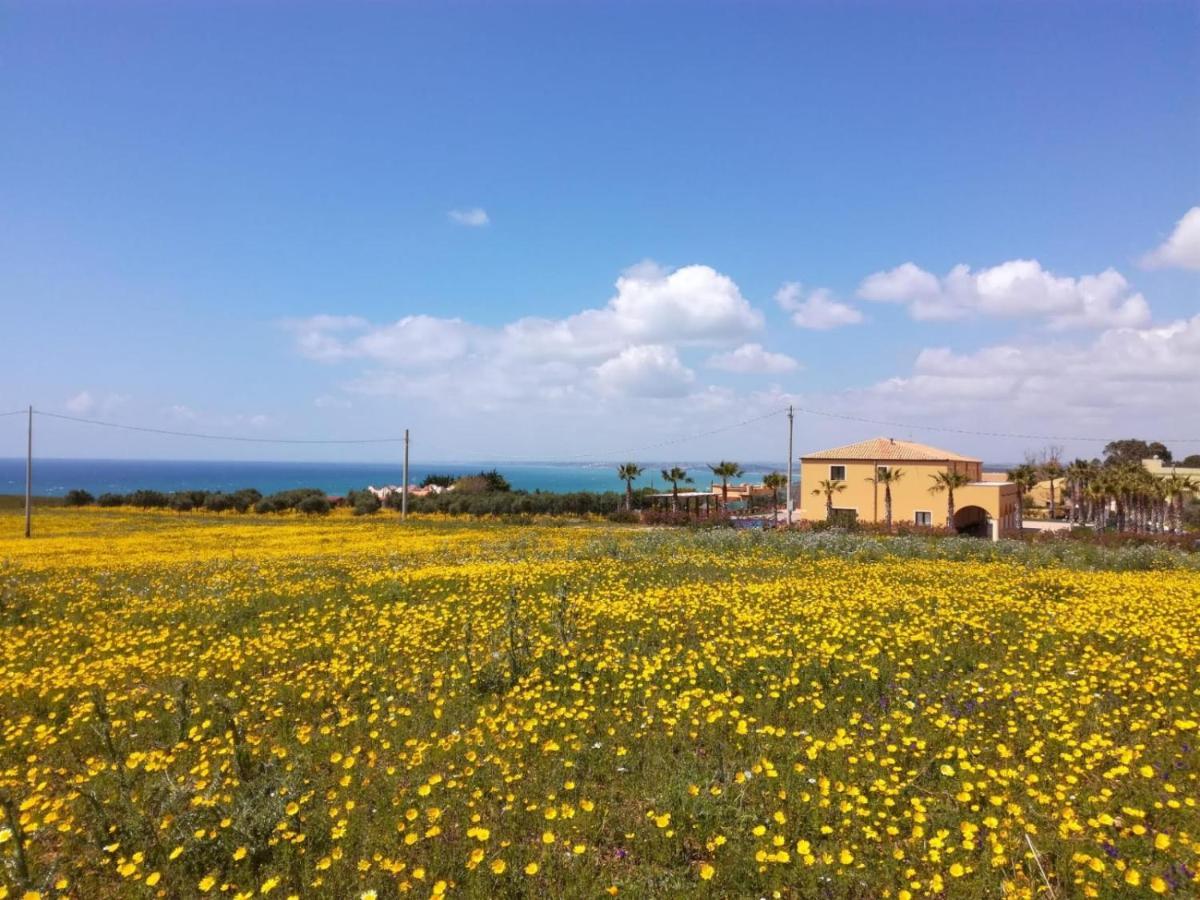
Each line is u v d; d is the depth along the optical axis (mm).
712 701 7586
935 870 4812
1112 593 14094
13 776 6516
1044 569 19328
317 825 5445
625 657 9492
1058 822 5324
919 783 6090
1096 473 66562
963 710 7656
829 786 5809
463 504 57875
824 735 6980
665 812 5488
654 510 54125
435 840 5277
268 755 6770
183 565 21422
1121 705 7676
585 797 5895
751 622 10820
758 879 4734
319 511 59781
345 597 14719
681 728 7051
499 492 67438
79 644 11586
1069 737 6527
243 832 5172
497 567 18375
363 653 10203
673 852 5109
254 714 7945
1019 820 5133
